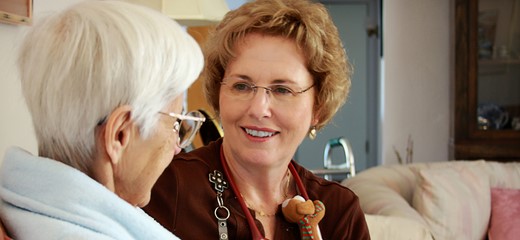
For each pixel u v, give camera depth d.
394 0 4.20
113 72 0.66
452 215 2.64
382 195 2.32
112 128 0.68
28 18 1.41
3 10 1.29
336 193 1.29
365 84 5.36
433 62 4.21
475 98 3.88
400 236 1.79
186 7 1.74
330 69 1.18
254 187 1.21
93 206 0.67
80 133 0.67
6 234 0.65
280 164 1.19
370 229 1.79
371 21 5.30
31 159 0.67
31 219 0.64
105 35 0.66
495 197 2.89
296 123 1.15
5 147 1.38
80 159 0.69
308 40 1.13
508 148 3.86
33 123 0.69
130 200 0.76
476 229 2.72
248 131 1.15
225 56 1.17
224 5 1.91
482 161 3.08
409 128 4.27
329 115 1.25
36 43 0.67
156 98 0.70
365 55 5.34
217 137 1.64
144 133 0.71
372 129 5.39
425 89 4.23
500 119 3.93
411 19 4.20
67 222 0.64
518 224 2.78
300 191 1.26
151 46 0.68
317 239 1.15
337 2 5.30
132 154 0.72
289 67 1.13
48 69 0.66
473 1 3.82
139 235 0.69
